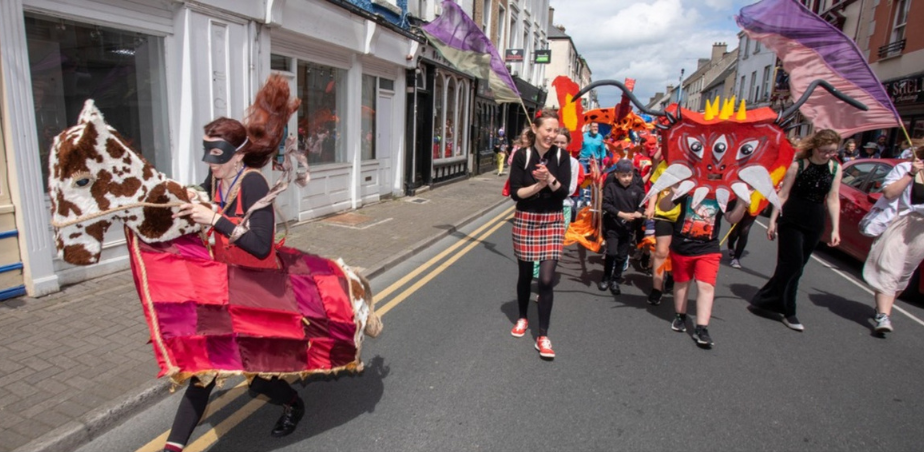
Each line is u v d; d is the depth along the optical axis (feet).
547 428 10.02
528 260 13.19
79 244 6.65
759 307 17.13
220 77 20.31
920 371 13.30
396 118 37.78
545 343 13.05
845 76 13.92
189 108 19.02
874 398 11.78
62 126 15.52
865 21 65.05
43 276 14.65
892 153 53.42
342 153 31.37
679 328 15.28
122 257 17.19
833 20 73.61
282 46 24.49
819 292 20.48
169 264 7.38
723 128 13.24
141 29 17.34
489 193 45.16
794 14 13.84
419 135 43.70
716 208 13.78
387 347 13.44
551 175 12.17
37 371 10.76
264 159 8.27
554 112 12.46
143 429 9.59
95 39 16.24
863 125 14.44
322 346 8.54
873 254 15.97
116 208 6.79
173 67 18.70
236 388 11.21
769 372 12.89
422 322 15.25
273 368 8.02
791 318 16.15
